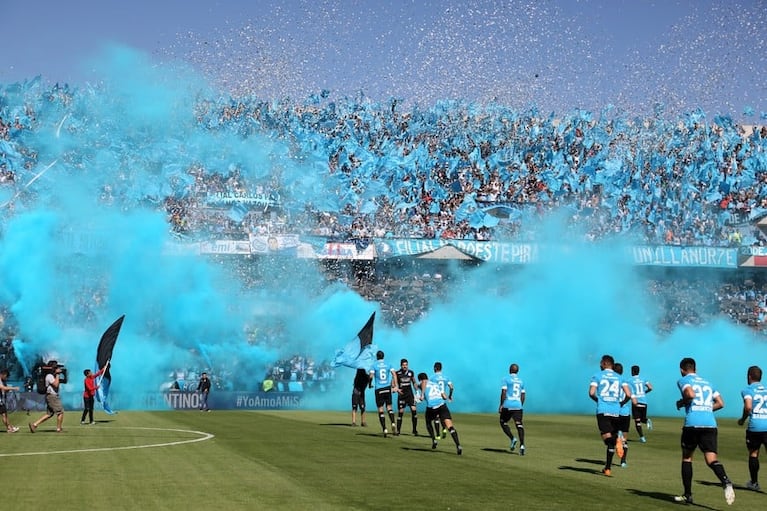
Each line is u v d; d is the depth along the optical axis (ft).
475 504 53.01
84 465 68.85
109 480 60.80
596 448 89.35
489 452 82.99
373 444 88.17
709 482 66.49
